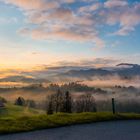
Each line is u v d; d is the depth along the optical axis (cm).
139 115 2881
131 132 2009
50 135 1908
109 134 1939
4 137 1847
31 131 2059
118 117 2717
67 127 2238
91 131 2050
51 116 2575
